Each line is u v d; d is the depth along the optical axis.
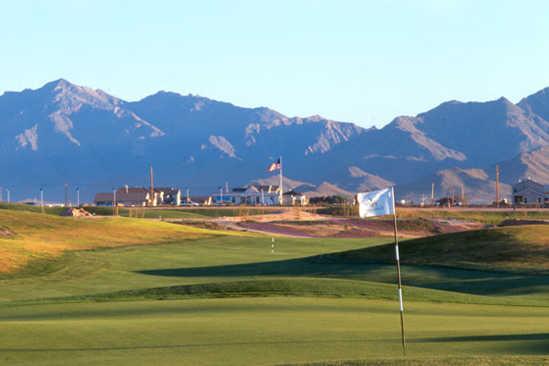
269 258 107.56
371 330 34.88
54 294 67.88
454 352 28.67
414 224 187.38
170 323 36.75
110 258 102.94
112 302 49.47
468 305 48.62
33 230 131.12
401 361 24.81
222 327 35.56
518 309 46.50
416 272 79.00
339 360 25.36
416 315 41.97
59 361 27.70
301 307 45.28
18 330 34.19
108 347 30.42
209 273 87.19
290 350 29.55
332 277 79.50
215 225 177.38
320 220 199.00
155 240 132.00
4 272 82.19
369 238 151.75
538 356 25.94
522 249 83.31
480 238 90.62
